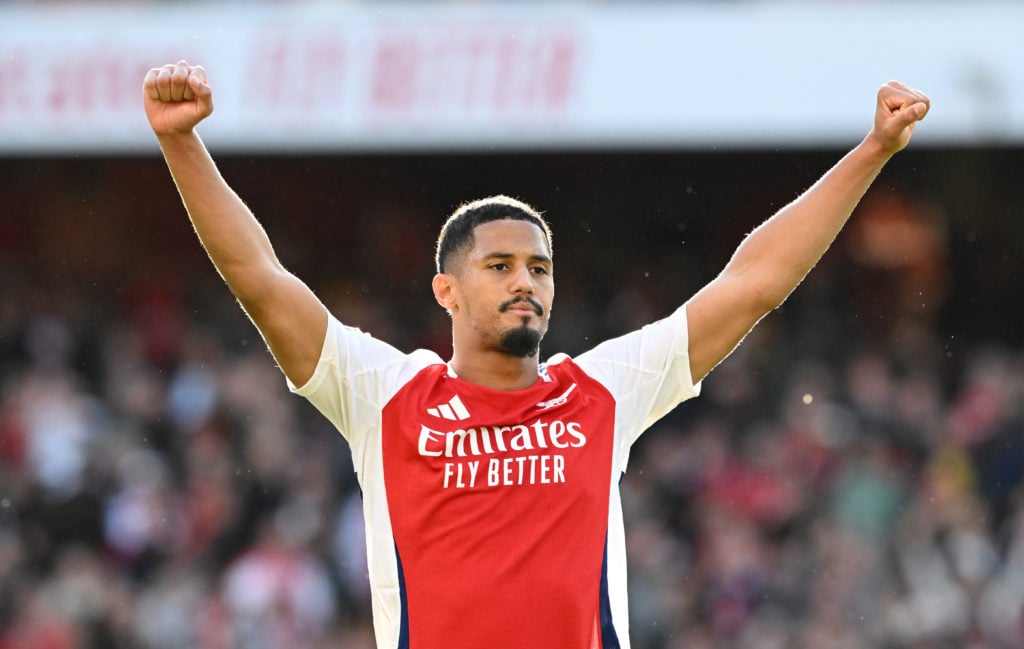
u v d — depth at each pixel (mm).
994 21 39219
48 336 46219
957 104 38719
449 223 12773
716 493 39500
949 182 47281
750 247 12844
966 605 36938
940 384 44281
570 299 47875
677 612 36812
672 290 47750
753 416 41750
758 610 36781
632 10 39906
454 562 11609
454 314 12711
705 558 37906
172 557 38969
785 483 39688
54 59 39938
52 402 42875
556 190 48688
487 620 11461
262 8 40250
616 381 12547
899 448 41000
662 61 39438
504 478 11797
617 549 12000
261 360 44438
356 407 12219
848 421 41375
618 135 39031
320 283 48625
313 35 39781
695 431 41500
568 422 12141
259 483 40062
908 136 12609
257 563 37406
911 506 39438
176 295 47812
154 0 41938
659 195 48469
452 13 39781
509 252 12266
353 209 49031
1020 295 46406
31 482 40906
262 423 41594
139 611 38000
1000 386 42906
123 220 48625
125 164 48844
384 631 11859
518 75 39406
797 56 39469
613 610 11781
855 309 46031
